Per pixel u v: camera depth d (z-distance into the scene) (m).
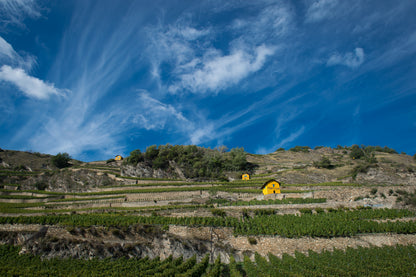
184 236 41.94
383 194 50.56
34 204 65.31
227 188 68.19
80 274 32.19
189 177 88.81
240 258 39.44
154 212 51.66
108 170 101.31
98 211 58.62
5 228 42.97
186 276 31.94
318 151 139.38
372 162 88.75
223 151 110.19
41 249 38.91
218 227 43.00
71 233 41.06
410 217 42.28
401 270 30.94
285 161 117.62
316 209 47.34
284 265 33.56
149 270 33.75
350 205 48.50
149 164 94.00
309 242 38.75
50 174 89.25
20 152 113.50
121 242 40.22
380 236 38.94
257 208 50.22
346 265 32.56
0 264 35.91
